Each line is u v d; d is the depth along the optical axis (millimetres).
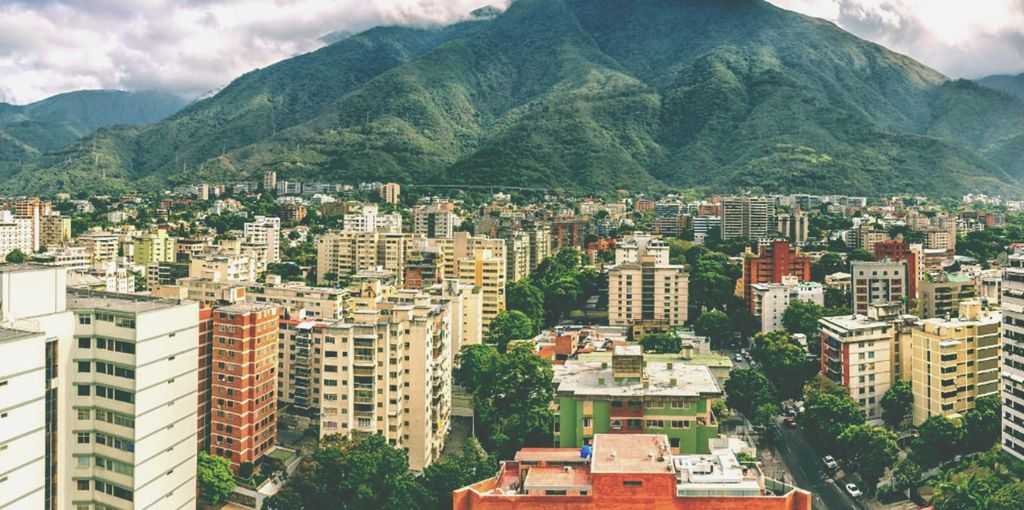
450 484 182625
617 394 180125
